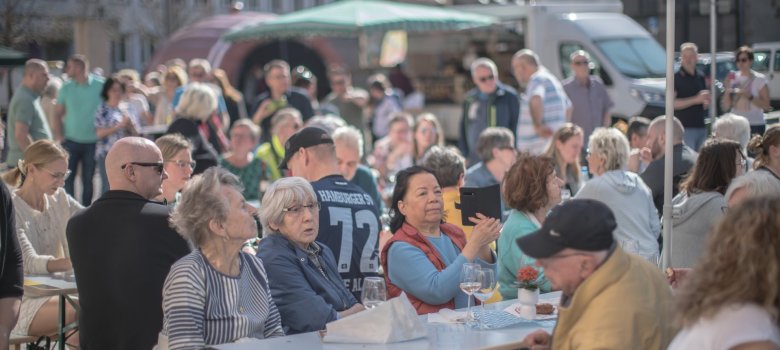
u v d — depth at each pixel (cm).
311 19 1948
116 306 565
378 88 1981
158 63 2575
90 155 1441
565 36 1881
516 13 1948
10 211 539
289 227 582
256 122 1552
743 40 1174
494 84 1454
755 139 723
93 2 2928
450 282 587
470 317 548
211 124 1154
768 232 337
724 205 679
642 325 408
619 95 1789
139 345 563
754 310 335
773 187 563
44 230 743
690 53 1135
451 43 2444
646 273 421
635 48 1839
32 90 1267
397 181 627
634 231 737
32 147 731
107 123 1332
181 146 781
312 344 494
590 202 417
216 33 2547
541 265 423
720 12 1178
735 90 1089
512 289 634
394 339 495
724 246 343
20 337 700
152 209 576
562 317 418
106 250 566
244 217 523
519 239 422
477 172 959
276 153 1115
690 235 692
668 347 383
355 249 653
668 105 619
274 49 2592
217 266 522
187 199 519
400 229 619
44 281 676
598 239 408
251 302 537
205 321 513
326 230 643
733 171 687
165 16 3250
